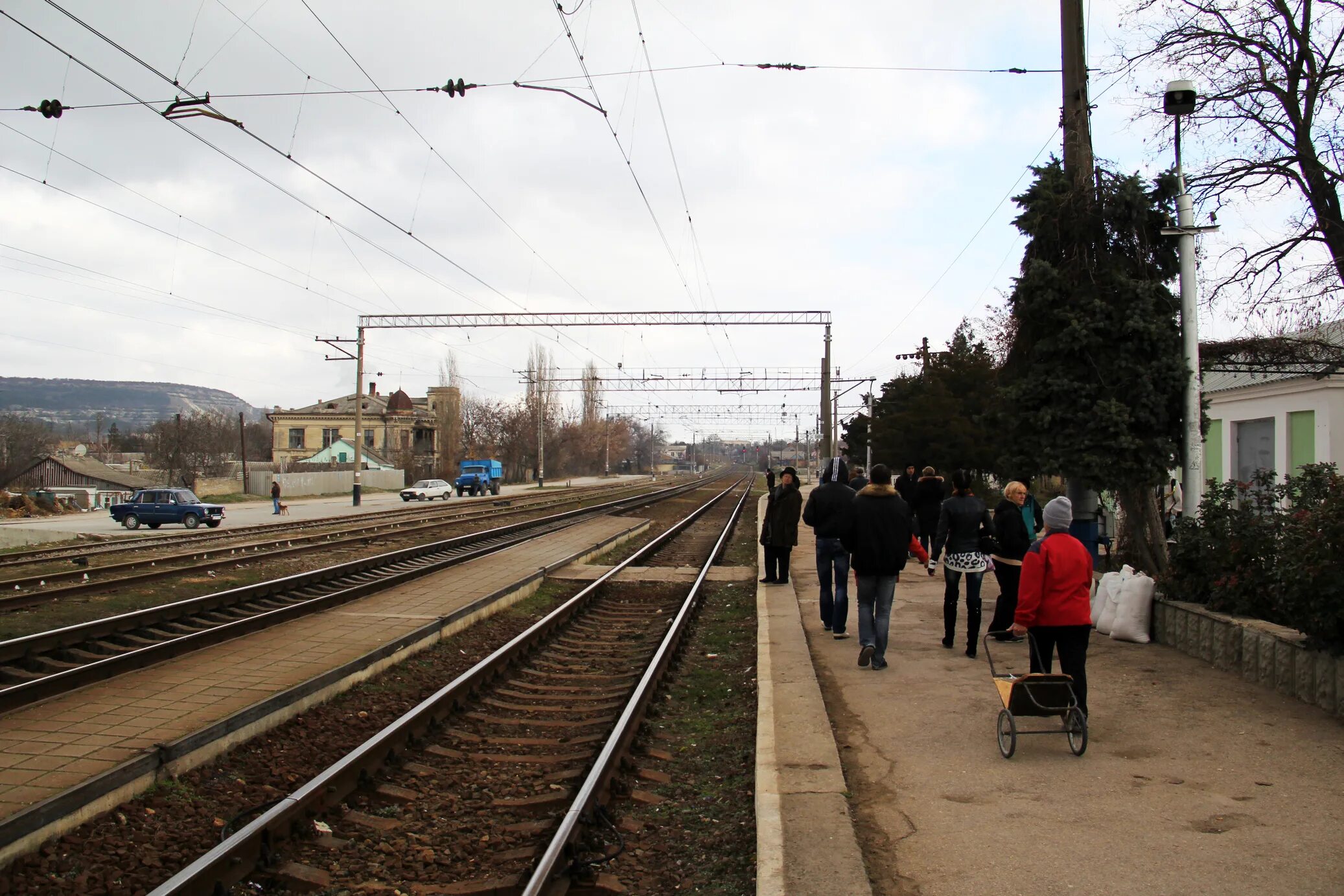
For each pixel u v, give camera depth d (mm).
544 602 15242
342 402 94875
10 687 7781
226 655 9602
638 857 5148
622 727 6953
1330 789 5398
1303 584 6793
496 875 4898
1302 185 14812
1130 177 10969
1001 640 10125
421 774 6430
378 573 17328
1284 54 14531
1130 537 13609
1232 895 4137
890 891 4289
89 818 5230
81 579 16812
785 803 5367
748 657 10750
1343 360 15203
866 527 9008
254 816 5398
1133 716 6984
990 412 11836
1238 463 21719
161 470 69375
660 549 24859
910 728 7000
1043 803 5348
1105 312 10344
